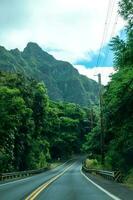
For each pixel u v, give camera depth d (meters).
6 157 60.31
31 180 43.72
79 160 150.12
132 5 29.17
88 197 20.69
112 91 34.44
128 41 30.97
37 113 95.06
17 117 60.56
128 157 48.09
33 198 20.72
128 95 33.47
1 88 59.00
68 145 161.62
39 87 97.12
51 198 20.64
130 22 29.73
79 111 187.88
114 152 50.72
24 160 78.62
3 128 59.78
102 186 29.62
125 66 32.59
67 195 22.30
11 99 59.12
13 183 38.25
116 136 43.25
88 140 84.88
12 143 63.09
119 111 35.44
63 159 152.88
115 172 37.31
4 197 22.22
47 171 88.69
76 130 173.88
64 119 166.50
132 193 22.41
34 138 92.94
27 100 81.19
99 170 52.97
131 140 39.97
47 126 113.88
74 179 43.16
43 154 102.00
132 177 34.69
